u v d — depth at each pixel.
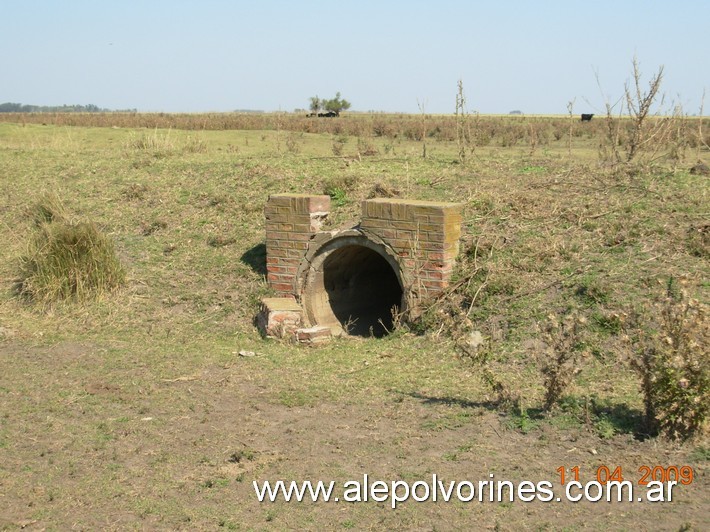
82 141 26.56
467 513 5.39
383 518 5.38
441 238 9.80
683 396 6.14
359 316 11.74
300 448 6.56
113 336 10.27
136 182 15.21
